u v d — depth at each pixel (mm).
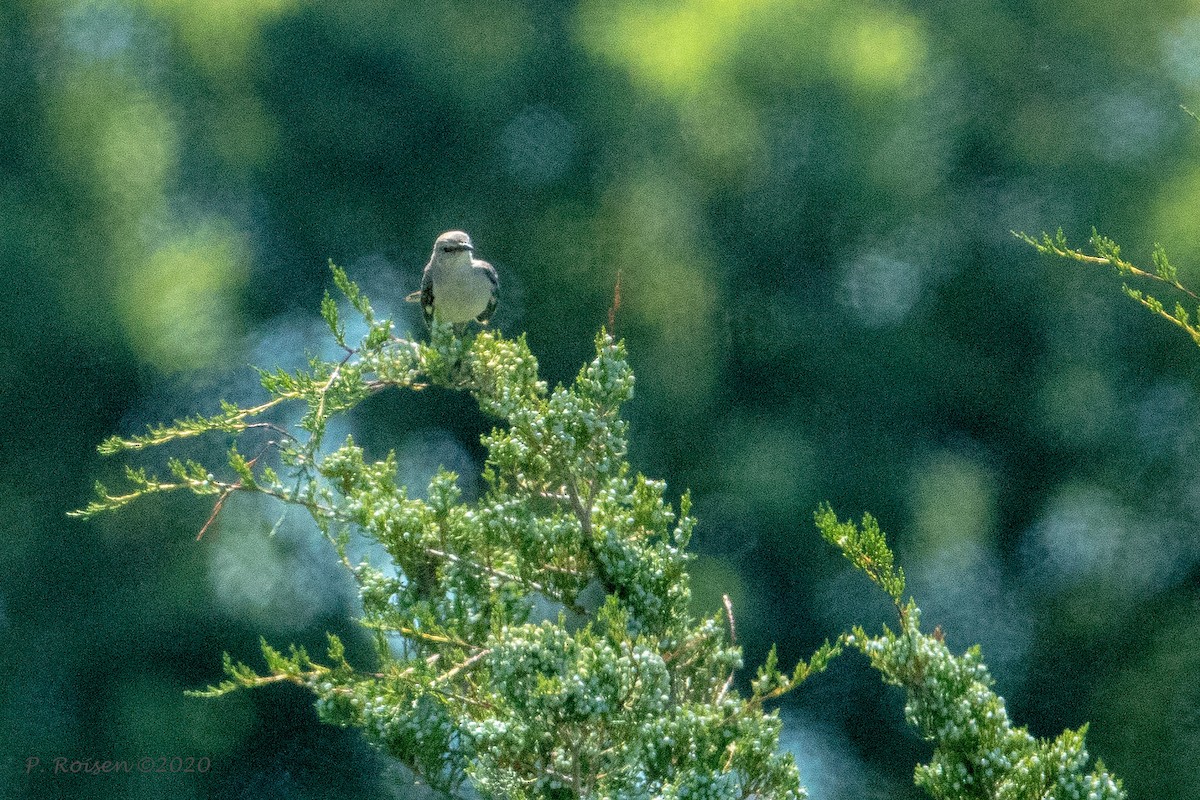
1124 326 18641
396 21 18000
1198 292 17906
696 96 18109
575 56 18344
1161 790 17516
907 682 5625
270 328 18453
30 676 16734
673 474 18281
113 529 17250
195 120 18344
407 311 18609
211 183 18562
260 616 17000
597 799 5512
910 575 18469
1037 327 19062
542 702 5359
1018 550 19125
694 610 17391
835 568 18109
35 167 17656
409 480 18453
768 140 18516
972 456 19109
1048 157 19078
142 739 16406
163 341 17094
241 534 17141
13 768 16312
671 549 6172
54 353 16859
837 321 18625
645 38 18203
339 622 17078
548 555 6203
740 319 18547
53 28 18375
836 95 18219
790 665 18172
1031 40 19688
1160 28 19625
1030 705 18625
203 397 17750
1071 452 18875
